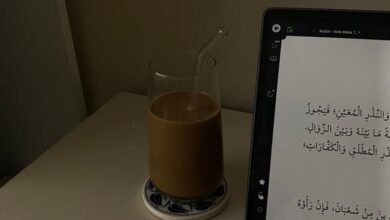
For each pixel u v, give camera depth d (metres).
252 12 0.82
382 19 0.51
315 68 0.52
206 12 0.84
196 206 0.65
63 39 0.91
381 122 0.51
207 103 0.63
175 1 0.85
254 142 0.54
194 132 0.60
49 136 1.05
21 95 1.02
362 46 0.52
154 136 0.62
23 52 0.96
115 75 0.97
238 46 0.86
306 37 0.52
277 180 0.53
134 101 0.94
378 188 0.51
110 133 0.84
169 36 0.89
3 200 0.69
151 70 0.66
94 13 0.92
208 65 0.66
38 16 0.90
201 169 0.63
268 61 0.53
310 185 0.53
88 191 0.70
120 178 0.73
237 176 0.72
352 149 0.52
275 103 0.53
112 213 0.66
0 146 1.11
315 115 0.53
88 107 1.03
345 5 0.77
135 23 0.90
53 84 0.98
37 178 0.73
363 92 0.52
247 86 0.89
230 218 0.65
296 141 0.53
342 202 0.52
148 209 0.66
